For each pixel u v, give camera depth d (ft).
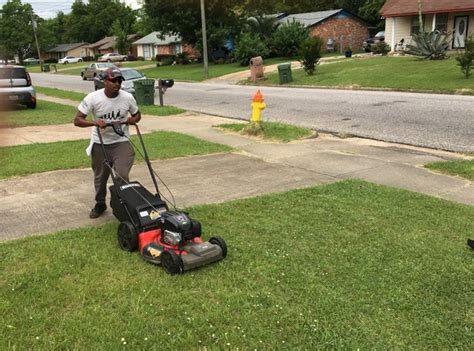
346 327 10.84
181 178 23.56
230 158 28.02
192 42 152.66
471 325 10.93
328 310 11.48
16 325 10.87
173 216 13.84
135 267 13.71
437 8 102.53
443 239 15.56
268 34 138.72
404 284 12.69
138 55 248.93
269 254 14.44
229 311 11.44
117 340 10.31
